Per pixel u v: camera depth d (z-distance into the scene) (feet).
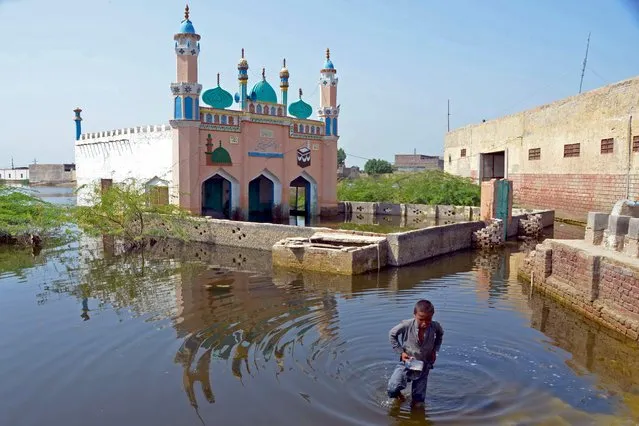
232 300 29.04
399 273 36.88
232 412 15.98
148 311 26.78
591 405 16.39
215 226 49.98
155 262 40.93
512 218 54.24
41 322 24.93
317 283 33.45
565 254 28.89
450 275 36.17
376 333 23.03
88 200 51.03
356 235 41.27
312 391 17.30
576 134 70.38
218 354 20.67
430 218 76.48
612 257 24.99
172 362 19.90
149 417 15.76
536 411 15.97
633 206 26.71
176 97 60.03
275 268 38.52
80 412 16.12
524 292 31.04
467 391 17.28
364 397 16.88
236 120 65.05
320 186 76.95
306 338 22.44
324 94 76.43
